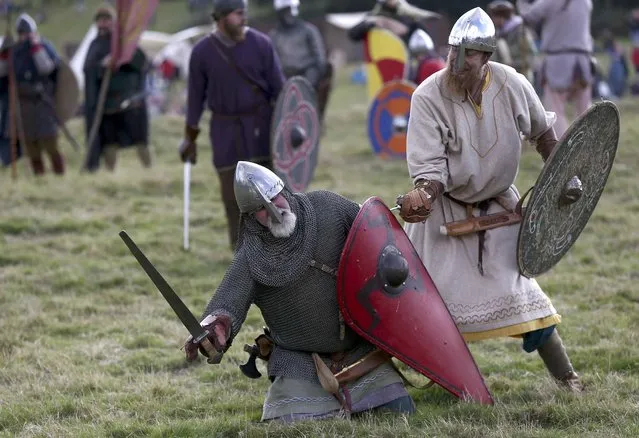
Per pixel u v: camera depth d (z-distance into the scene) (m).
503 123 6.28
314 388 6.02
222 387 7.17
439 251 6.44
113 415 6.60
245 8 10.30
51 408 6.73
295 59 16.98
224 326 5.73
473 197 6.38
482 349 7.87
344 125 23.56
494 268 6.32
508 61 14.60
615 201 13.05
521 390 6.64
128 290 10.01
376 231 6.02
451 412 6.00
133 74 16.50
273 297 5.97
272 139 10.37
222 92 10.35
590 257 10.39
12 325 8.77
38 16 69.00
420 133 6.27
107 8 16.41
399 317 6.01
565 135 6.08
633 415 5.89
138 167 17.55
